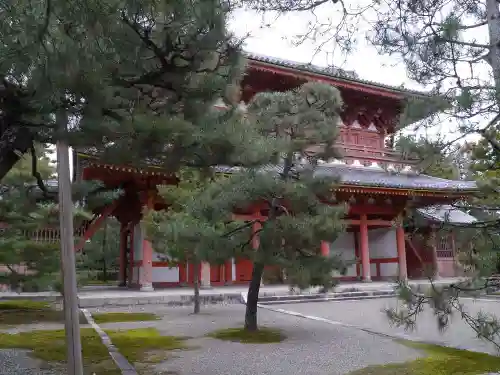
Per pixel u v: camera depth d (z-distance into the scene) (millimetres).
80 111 5461
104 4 4582
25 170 14586
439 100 5703
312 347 10906
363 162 30531
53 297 21031
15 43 4625
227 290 23391
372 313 17094
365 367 8953
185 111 5789
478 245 6500
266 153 6566
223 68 5703
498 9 6086
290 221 11133
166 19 5008
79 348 6785
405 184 26531
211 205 11273
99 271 40750
